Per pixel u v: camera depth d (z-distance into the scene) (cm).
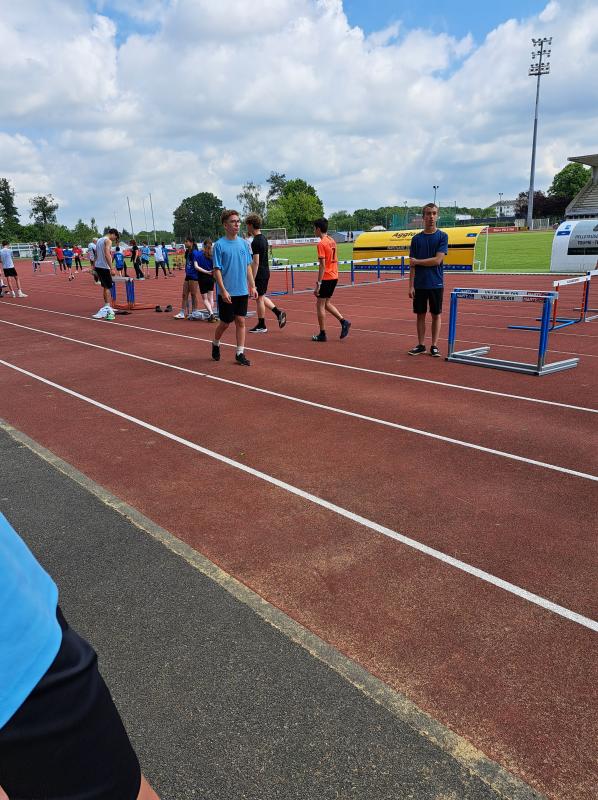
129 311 1513
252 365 841
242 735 215
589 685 240
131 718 224
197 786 195
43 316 1492
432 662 254
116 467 479
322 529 370
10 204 10331
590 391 674
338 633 273
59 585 312
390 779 198
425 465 468
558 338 1003
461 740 213
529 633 272
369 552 343
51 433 568
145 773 200
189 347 992
